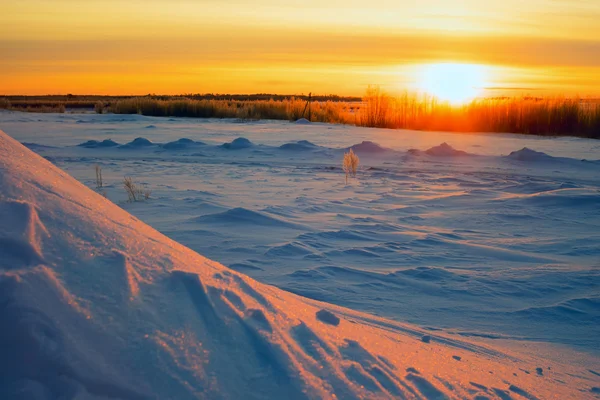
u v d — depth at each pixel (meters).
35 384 1.36
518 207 9.20
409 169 14.60
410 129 31.55
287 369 1.70
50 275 1.63
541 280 5.32
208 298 1.88
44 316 1.48
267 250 6.08
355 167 13.35
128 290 1.74
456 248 6.57
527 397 2.39
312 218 8.10
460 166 15.18
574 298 4.81
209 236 6.74
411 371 2.11
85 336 1.50
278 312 2.08
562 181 12.66
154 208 8.60
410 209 9.05
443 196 10.26
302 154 17.44
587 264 5.94
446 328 4.01
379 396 1.77
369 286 5.01
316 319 2.32
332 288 4.89
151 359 1.52
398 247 6.52
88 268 1.76
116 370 1.45
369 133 27.14
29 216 1.85
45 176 2.31
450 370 2.43
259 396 1.56
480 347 3.43
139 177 12.55
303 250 6.13
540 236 7.29
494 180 12.69
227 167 14.66
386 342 2.53
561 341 3.90
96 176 12.00
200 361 1.58
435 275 5.39
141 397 1.41
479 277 5.38
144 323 1.63
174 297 1.82
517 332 4.05
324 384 1.71
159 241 2.28
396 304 4.56
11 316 1.45
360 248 6.36
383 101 33.25
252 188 11.17
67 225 1.94
